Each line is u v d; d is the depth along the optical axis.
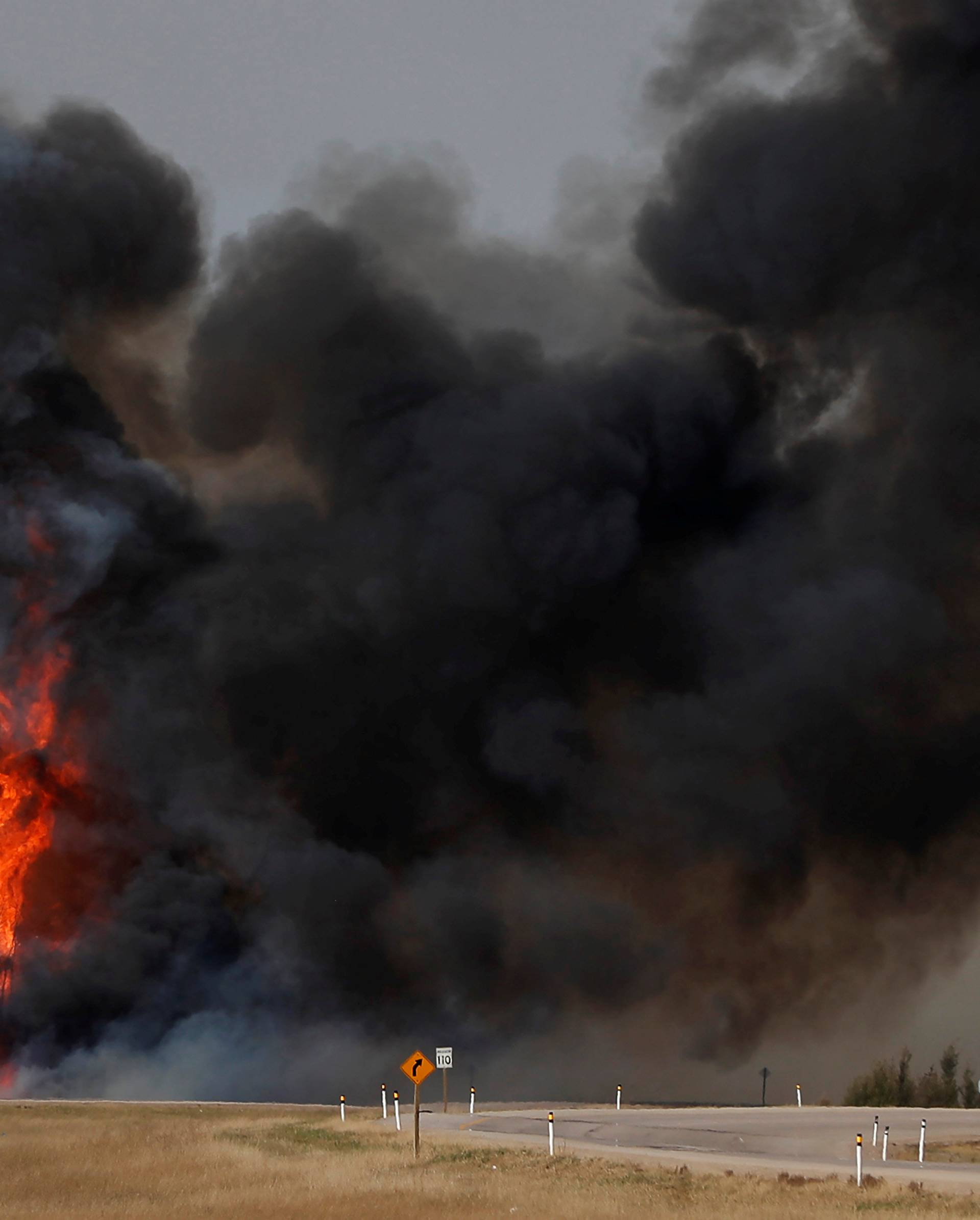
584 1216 63.91
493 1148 104.44
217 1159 95.50
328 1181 81.62
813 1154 104.69
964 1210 65.69
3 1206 71.06
